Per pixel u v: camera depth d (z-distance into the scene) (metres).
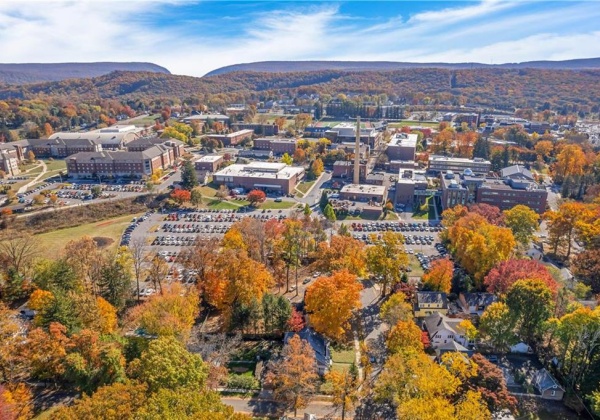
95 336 80.00
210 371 81.88
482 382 75.00
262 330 103.94
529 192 191.75
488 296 114.25
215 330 103.81
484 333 97.19
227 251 113.69
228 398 82.75
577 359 86.06
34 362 77.56
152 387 65.31
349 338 103.12
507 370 90.31
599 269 119.38
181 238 176.00
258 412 79.44
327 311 95.69
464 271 134.25
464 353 93.69
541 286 93.50
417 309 114.12
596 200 176.62
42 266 118.06
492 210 170.62
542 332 94.75
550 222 159.12
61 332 83.44
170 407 57.22
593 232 139.50
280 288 126.44
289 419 76.94
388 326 104.25
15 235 175.25
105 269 113.06
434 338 100.12
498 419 76.38
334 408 80.56
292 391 77.94
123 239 176.50
